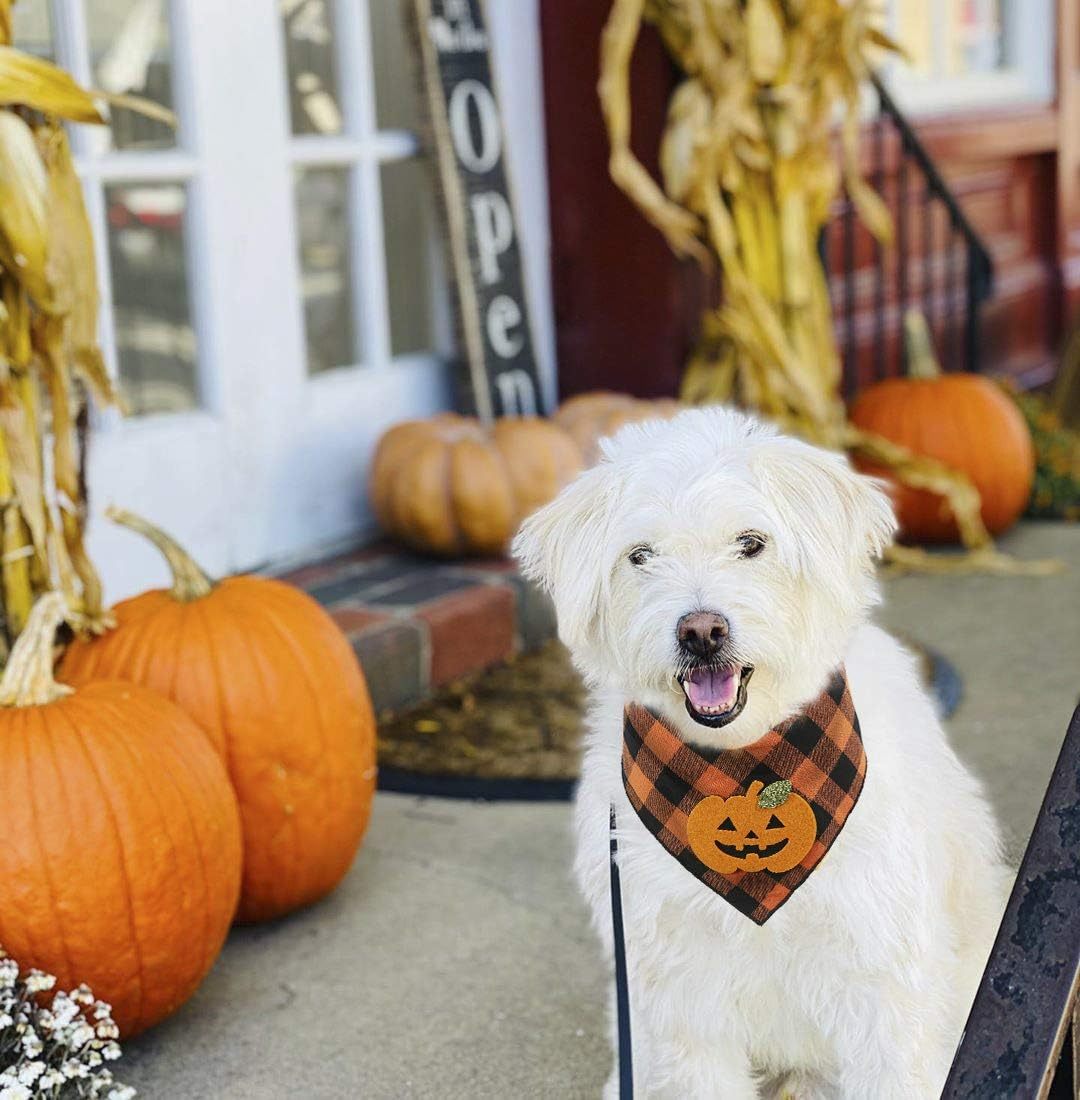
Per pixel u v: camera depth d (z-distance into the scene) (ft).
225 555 10.24
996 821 6.89
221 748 7.15
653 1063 6.06
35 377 7.19
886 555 12.51
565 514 5.88
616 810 5.90
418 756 8.91
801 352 11.93
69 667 7.28
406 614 9.63
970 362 15.15
